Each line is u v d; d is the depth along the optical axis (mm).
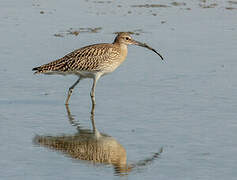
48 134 17031
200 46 27875
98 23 32875
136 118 18406
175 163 14750
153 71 23844
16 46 27453
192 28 31844
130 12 36188
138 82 22406
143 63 25062
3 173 14031
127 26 32188
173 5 38750
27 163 14750
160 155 15320
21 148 15852
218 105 19547
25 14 34906
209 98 20297
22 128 17531
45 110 19375
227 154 15289
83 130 17438
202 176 13883
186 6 38406
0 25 31844
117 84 22250
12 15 34531
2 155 15273
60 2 39219
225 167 14422
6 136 16766
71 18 34125
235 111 18906
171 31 31094
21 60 25094
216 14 35781
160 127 17516
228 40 29125
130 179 13773
